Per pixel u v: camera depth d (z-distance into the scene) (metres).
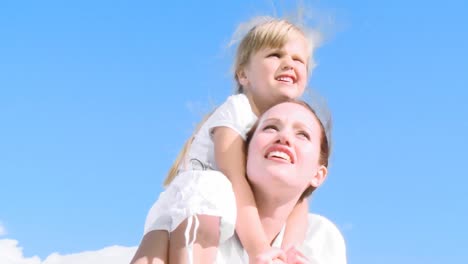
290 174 2.83
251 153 2.89
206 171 2.72
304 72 3.39
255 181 2.88
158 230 2.57
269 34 3.37
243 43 3.50
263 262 2.59
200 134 3.26
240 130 3.07
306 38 3.47
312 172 2.94
